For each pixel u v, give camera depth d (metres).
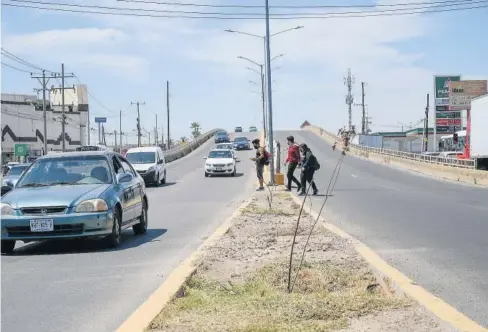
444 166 41.09
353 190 28.20
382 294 7.28
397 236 13.00
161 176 34.47
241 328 5.43
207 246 10.70
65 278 8.95
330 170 46.09
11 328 6.35
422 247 11.48
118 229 12.06
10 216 11.11
